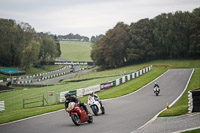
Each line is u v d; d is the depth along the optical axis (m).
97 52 122.06
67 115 18.97
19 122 16.88
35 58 122.81
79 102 15.10
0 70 111.69
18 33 130.00
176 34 112.88
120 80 50.34
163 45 117.50
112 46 116.56
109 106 23.84
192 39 109.62
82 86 56.88
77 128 13.95
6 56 127.06
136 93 36.34
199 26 110.00
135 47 117.62
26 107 34.09
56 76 108.19
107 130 13.14
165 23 114.31
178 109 17.38
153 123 14.20
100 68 124.56
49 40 152.62
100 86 42.94
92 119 15.77
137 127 13.60
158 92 32.16
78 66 156.75
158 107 21.62
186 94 31.38
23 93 55.09
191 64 101.38
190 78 51.94
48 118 17.97
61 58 198.00
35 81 92.25
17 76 109.75
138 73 61.47
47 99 42.44
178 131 11.74
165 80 51.22
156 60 120.81
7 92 59.81
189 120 13.88
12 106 39.19
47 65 148.50
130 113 18.89
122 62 125.50
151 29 117.88
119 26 121.31
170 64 106.38
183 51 116.06
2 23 127.50
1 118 19.81
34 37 135.12
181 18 112.81
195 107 16.05
